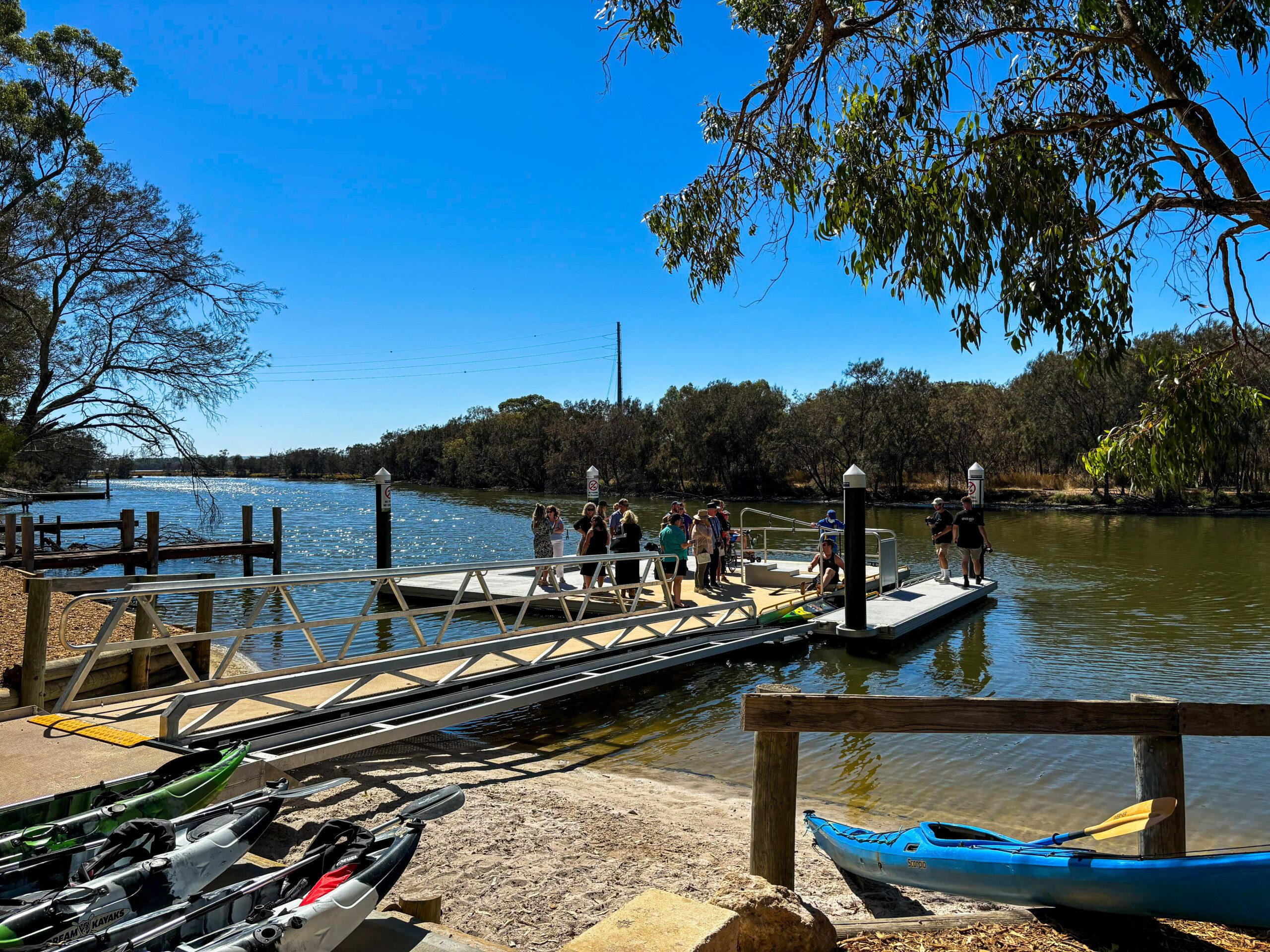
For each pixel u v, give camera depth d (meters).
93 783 4.95
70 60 21.62
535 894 4.82
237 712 7.04
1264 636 13.84
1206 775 7.48
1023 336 5.61
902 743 8.40
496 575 18.69
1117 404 46.50
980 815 6.52
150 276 21.52
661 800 6.75
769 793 4.14
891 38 6.65
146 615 8.02
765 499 62.12
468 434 97.69
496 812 6.24
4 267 20.55
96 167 21.81
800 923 3.26
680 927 2.85
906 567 19.05
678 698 10.48
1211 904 3.41
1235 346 5.34
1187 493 45.91
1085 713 4.12
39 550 21.16
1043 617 15.76
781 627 13.20
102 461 26.22
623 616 10.73
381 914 3.43
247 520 23.23
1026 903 3.98
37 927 2.94
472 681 8.64
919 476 63.38
